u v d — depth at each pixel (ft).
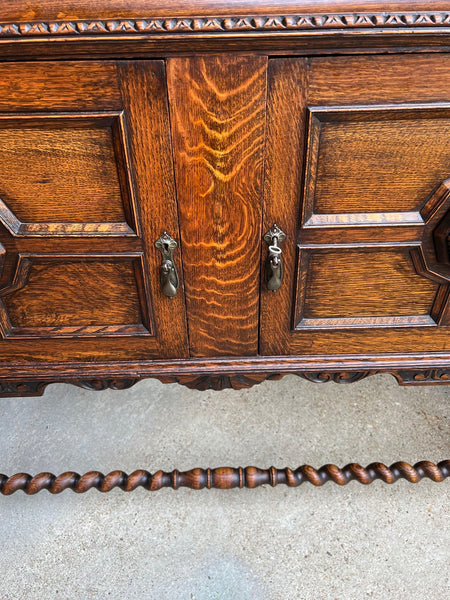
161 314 2.49
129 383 2.75
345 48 1.77
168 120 1.92
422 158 2.03
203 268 2.33
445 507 2.86
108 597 2.51
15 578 2.59
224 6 1.68
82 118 1.91
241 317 2.51
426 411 3.39
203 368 2.66
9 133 1.96
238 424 3.34
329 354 2.66
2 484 2.70
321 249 2.27
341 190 2.12
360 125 1.94
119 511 2.89
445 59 1.80
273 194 2.11
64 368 2.67
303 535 2.76
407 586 2.52
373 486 2.97
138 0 1.68
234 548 2.71
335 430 3.29
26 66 1.80
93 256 2.29
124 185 2.08
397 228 2.20
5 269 2.32
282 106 1.89
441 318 2.51
